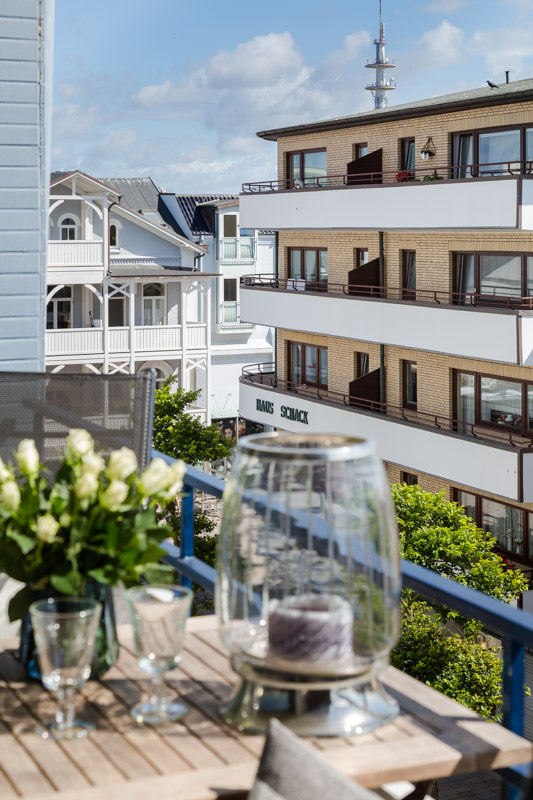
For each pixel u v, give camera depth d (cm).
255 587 204
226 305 3903
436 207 1967
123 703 215
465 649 1399
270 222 2484
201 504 2261
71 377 334
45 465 332
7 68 516
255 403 2675
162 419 2267
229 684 223
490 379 1995
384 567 204
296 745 173
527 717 1695
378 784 187
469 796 1445
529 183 1791
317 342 2525
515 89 1962
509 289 1917
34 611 202
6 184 523
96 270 3023
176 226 4019
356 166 2259
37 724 206
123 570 218
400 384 2242
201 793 178
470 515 2072
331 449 203
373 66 4038
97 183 3067
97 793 178
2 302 527
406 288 2155
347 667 199
